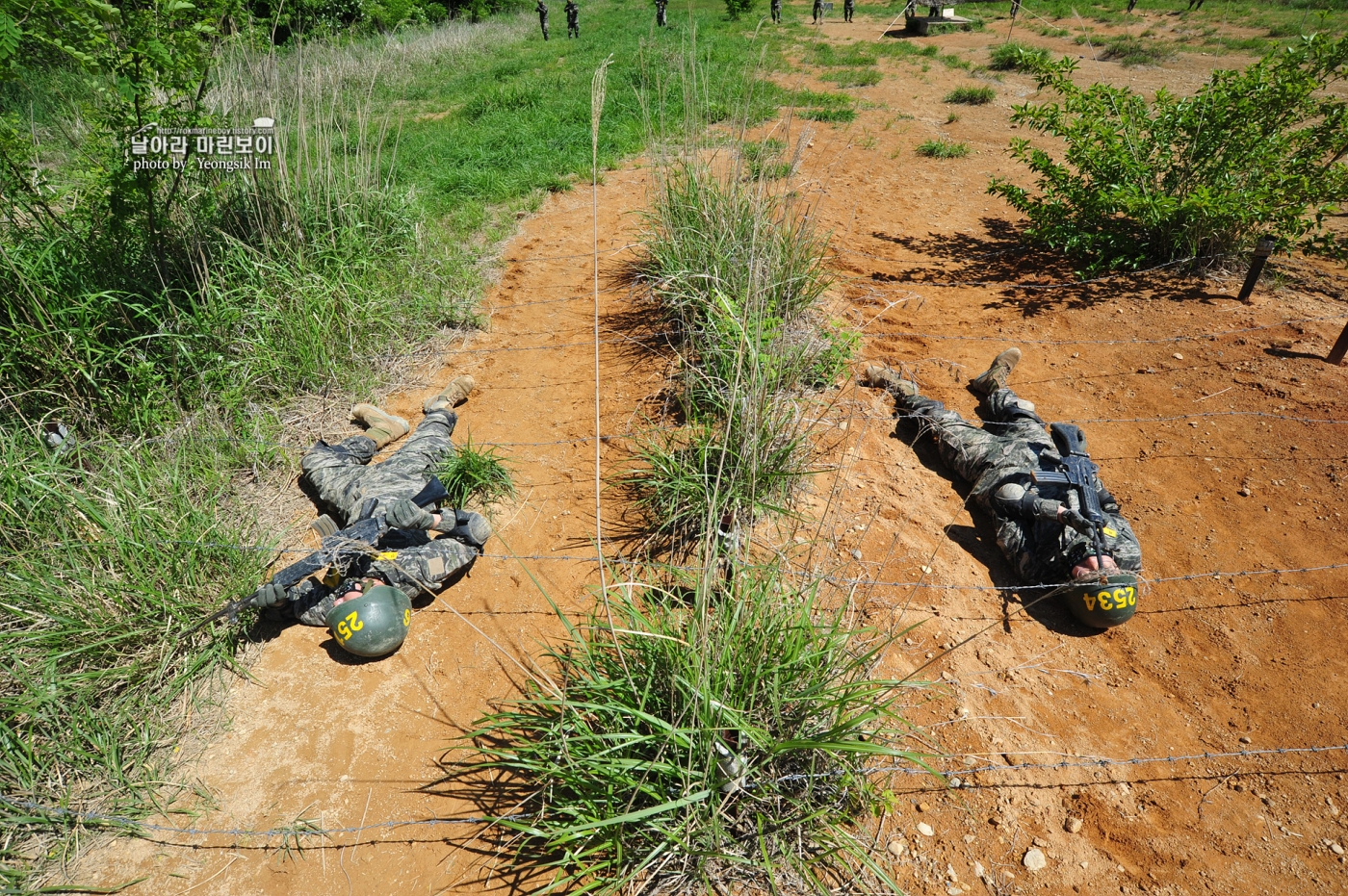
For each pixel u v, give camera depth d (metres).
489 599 3.93
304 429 5.08
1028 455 4.15
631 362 5.77
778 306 5.32
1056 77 7.27
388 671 3.60
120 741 3.24
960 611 3.73
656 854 2.62
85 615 3.43
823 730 2.85
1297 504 4.17
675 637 2.92
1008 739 3.19
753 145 8.45
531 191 9.12
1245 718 3.24
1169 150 6.82
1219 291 6.30
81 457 4.11
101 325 4.78
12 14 4.37
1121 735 3.21
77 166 5.45
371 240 6.71
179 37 4.89
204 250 5.75
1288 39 15.54
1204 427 4.79
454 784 3.12
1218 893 2.67
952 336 5.93
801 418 4.58
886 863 2.78
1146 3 22.06
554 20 24.86
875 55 17.00
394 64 14.09
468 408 5.42
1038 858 2.78
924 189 9.16
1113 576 3.45
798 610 3.10
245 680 3.56
